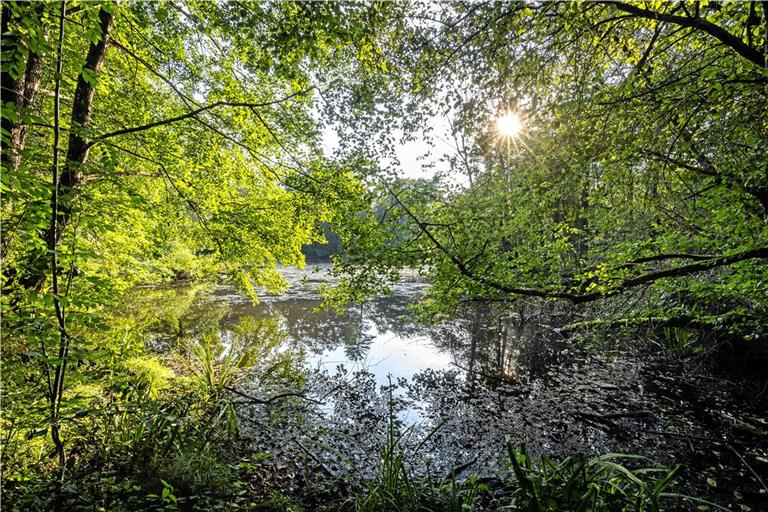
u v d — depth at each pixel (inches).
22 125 124.5
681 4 130.9
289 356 335.0
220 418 193.5
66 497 107.4
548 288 187.6
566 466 124.1
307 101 193.5
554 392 255.8
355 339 403.9
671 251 179.8
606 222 203.8
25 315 97.9
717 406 227.9
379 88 173.2
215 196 225.8
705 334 266.7
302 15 128.4
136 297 539.8
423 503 127.3
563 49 158.2
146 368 223.8
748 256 146.1
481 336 411.5
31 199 95.6
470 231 181.5
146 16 161.0
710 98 133.3
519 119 177.0
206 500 125.6
